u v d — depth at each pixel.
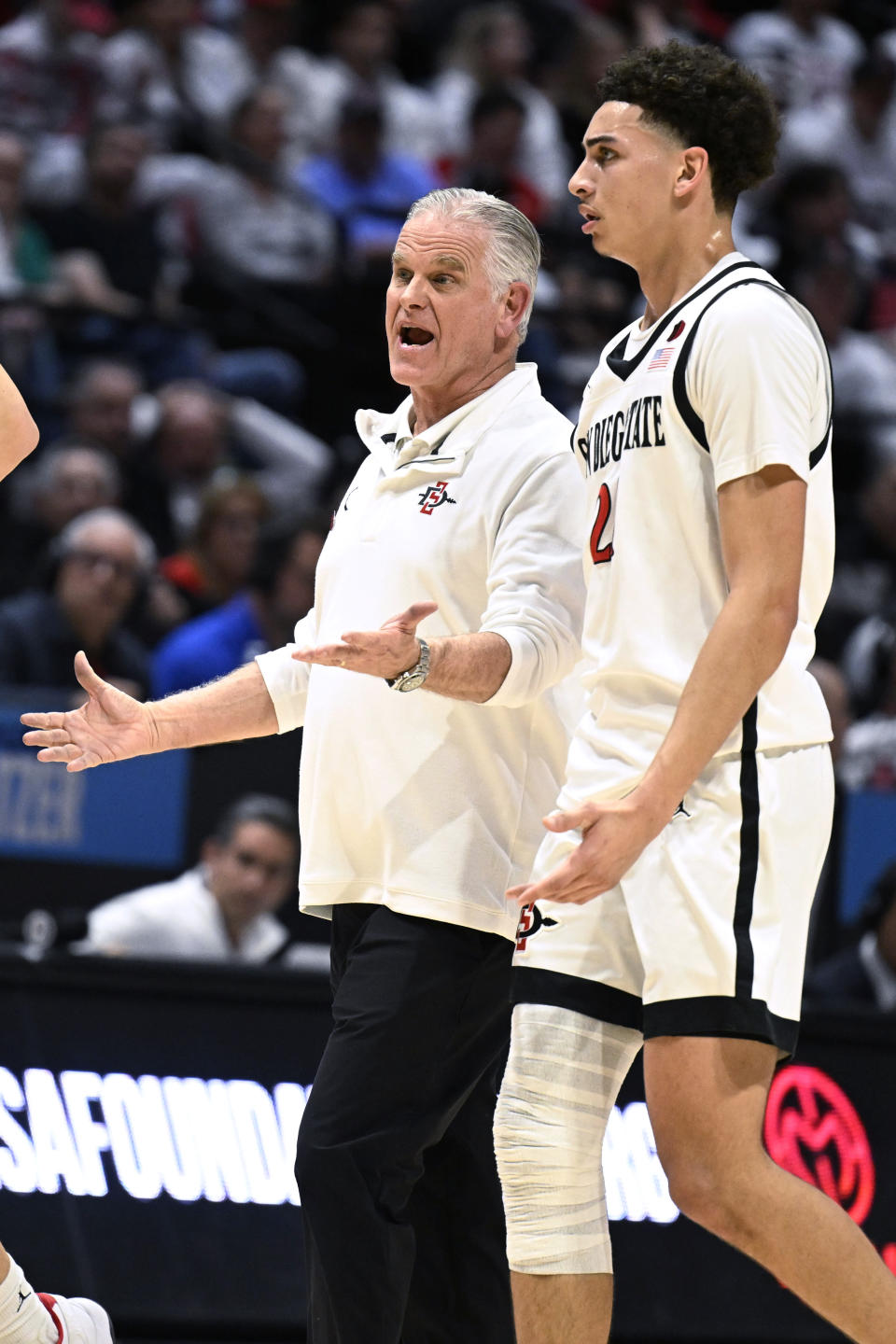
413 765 8.61
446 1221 9.19
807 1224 7.11
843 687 17.34
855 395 26.88
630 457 7.68
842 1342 12.66
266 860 14.03
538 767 8.84
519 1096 7.74
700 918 7.24
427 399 9.16
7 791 14.34
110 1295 11.52
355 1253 8.16
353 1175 8.21
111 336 23.70
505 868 8.68
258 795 14.84
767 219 27.78
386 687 8.68
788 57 33.50
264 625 17.45
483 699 8.11
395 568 8.80
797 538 7.17
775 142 7.93
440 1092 8.57
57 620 17.23
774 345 7.29
